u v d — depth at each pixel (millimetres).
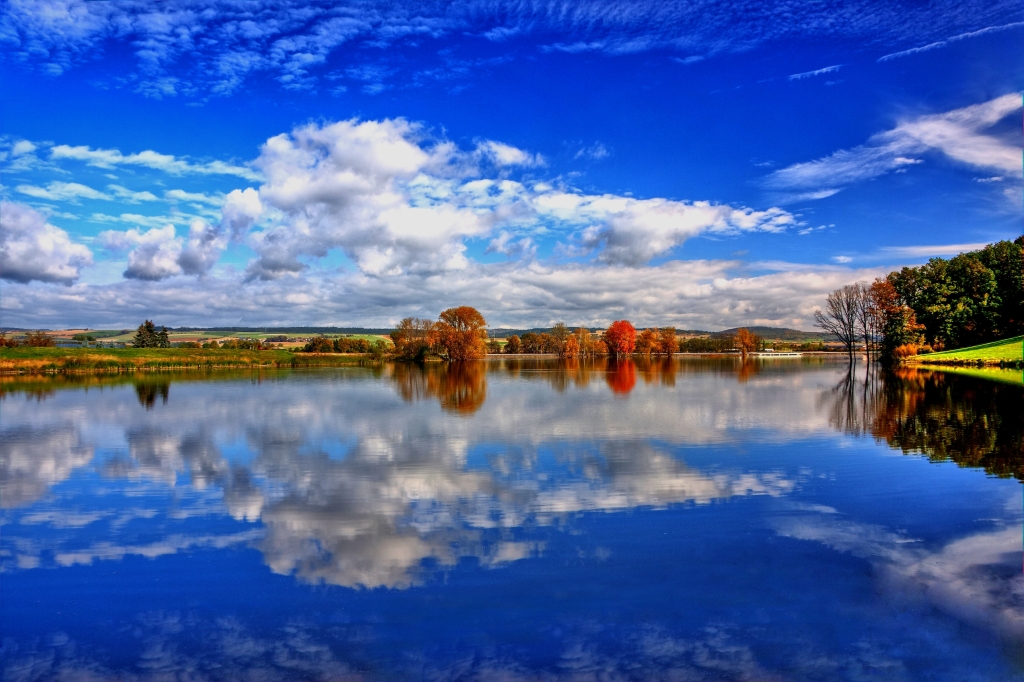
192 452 16859
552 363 93125
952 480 12758
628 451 16297
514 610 7059
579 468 14273
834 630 6527
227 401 31719
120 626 6840
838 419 22141
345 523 10297
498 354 155875
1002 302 73312
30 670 5949
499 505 11250
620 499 11586
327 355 103312
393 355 104562
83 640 6539
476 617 6902
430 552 8914
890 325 71875
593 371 64375
